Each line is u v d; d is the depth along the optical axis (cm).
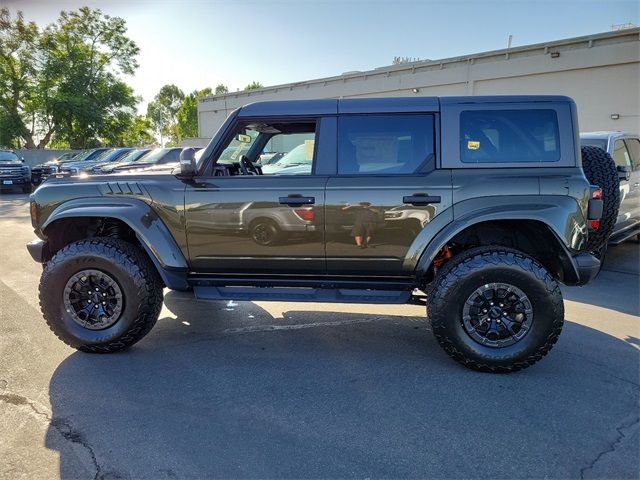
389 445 258
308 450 254
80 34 3130
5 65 2939
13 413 287
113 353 379
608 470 238
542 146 344
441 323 340
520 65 1524
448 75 1728
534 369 353
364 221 347
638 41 1269
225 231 362
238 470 238
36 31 2994
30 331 421
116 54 3269
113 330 368
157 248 364
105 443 258
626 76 1308
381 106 356
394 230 346
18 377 335
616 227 648
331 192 349
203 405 299
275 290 377
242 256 366
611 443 261
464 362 345
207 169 373
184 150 359
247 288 383
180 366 356
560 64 1430
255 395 313
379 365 360
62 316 370
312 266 363
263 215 356
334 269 363
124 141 3497
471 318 339
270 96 2511
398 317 472
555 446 258
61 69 3011
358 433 270
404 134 354
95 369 349
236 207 358
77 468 238
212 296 377
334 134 359
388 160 355
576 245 336
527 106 345
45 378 334
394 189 344
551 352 385
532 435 268
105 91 3191
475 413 291
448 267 344
